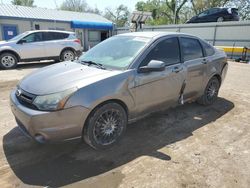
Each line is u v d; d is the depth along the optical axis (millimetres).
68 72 3467
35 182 2746
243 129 4246
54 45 11523
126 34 4500
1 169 2959
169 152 3418
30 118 2871
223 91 6820
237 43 17734
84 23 26312
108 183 2750
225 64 5543
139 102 3652
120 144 3604
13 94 3482
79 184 2727
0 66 10453
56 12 28094
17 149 3410
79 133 3090
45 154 3303
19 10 25109
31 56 11023
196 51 4773
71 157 3244
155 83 3805
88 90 3047
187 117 4719
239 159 3281
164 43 4098
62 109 2883
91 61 3963
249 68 12047
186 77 4402
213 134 4023
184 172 2961
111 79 3266
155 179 2822
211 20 20406
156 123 4398
